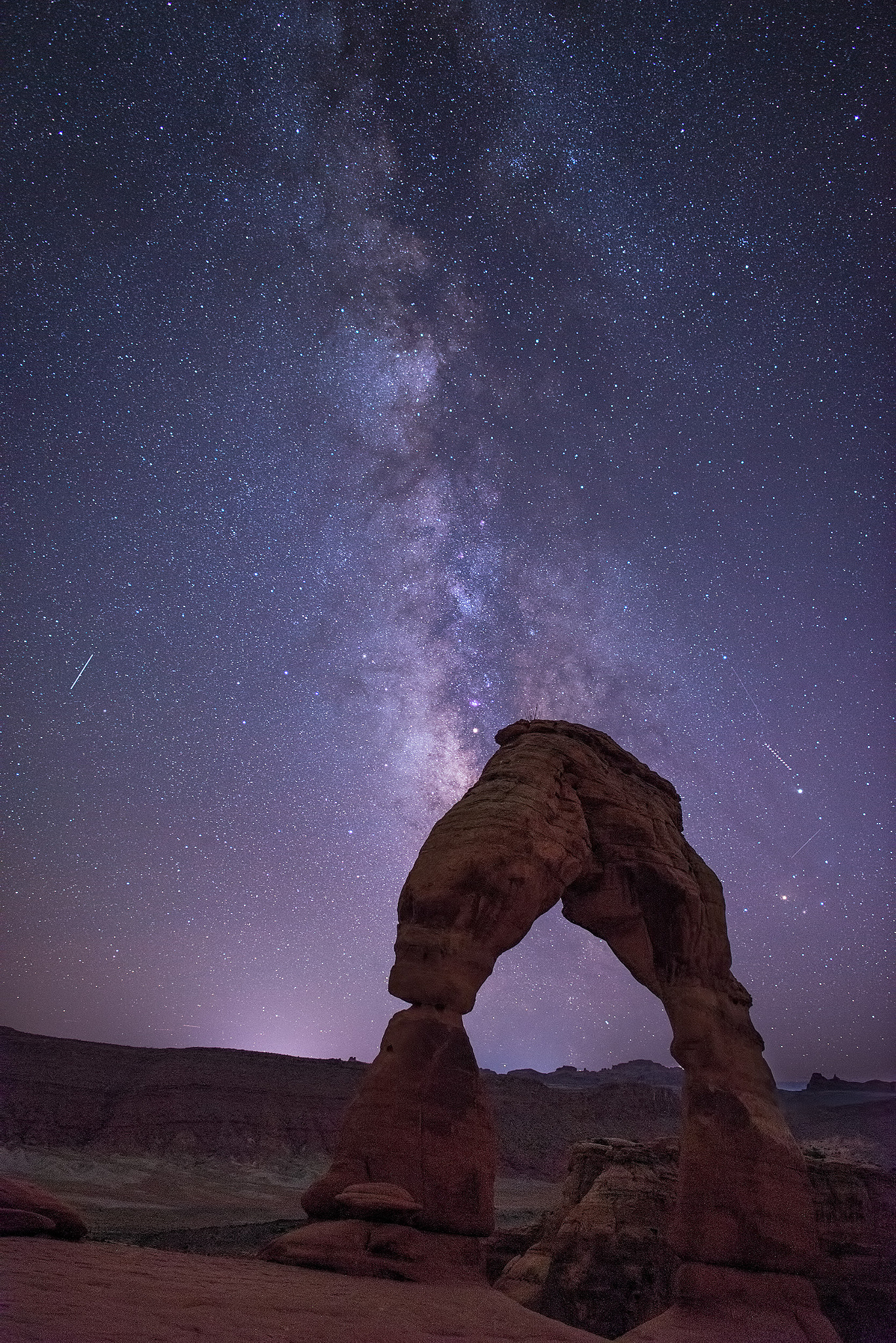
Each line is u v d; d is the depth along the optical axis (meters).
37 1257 7.65
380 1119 10.57
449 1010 11.30
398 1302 8.07
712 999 13.12
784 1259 11.16
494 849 11.87
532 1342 7.52
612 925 13.64
